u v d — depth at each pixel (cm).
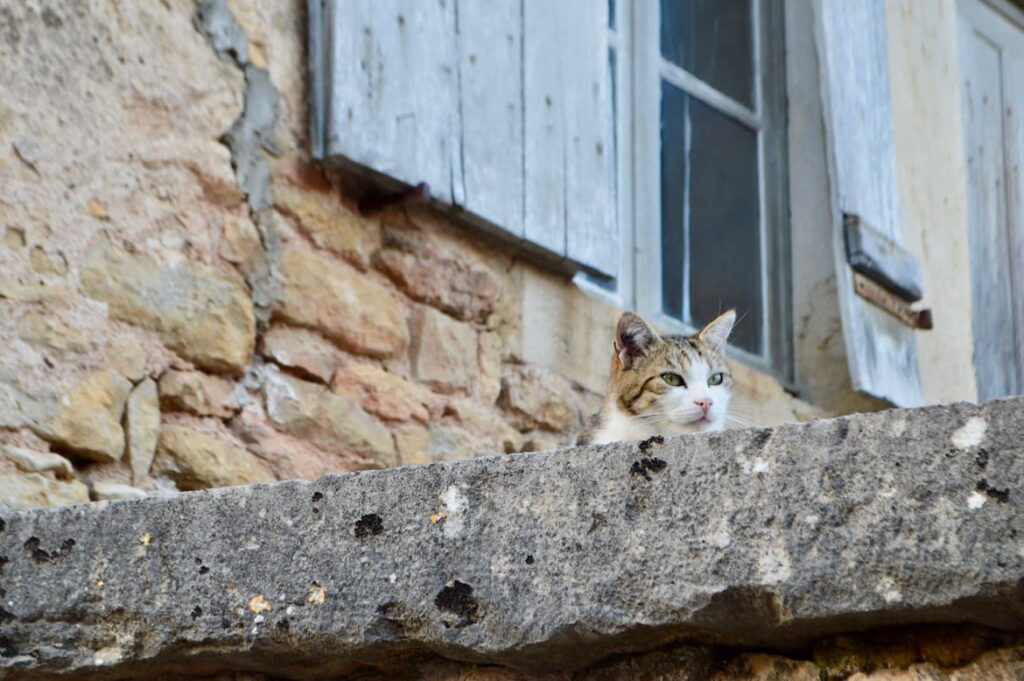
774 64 1202
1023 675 389
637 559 409
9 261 671
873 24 1199
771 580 394
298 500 445
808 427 399
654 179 1109
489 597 421
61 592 457
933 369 1242
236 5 804
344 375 817
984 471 379
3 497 631
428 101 861
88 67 724
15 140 686
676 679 421
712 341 980
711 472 406
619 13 1121
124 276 717
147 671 459
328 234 825
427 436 851
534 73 928
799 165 1176
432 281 875
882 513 387
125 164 731
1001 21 1477
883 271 1138
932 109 1310
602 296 1038
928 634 400
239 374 763
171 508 455
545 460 424
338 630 433
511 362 920
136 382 709
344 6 829
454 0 888
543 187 920
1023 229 1455
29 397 659
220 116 782
